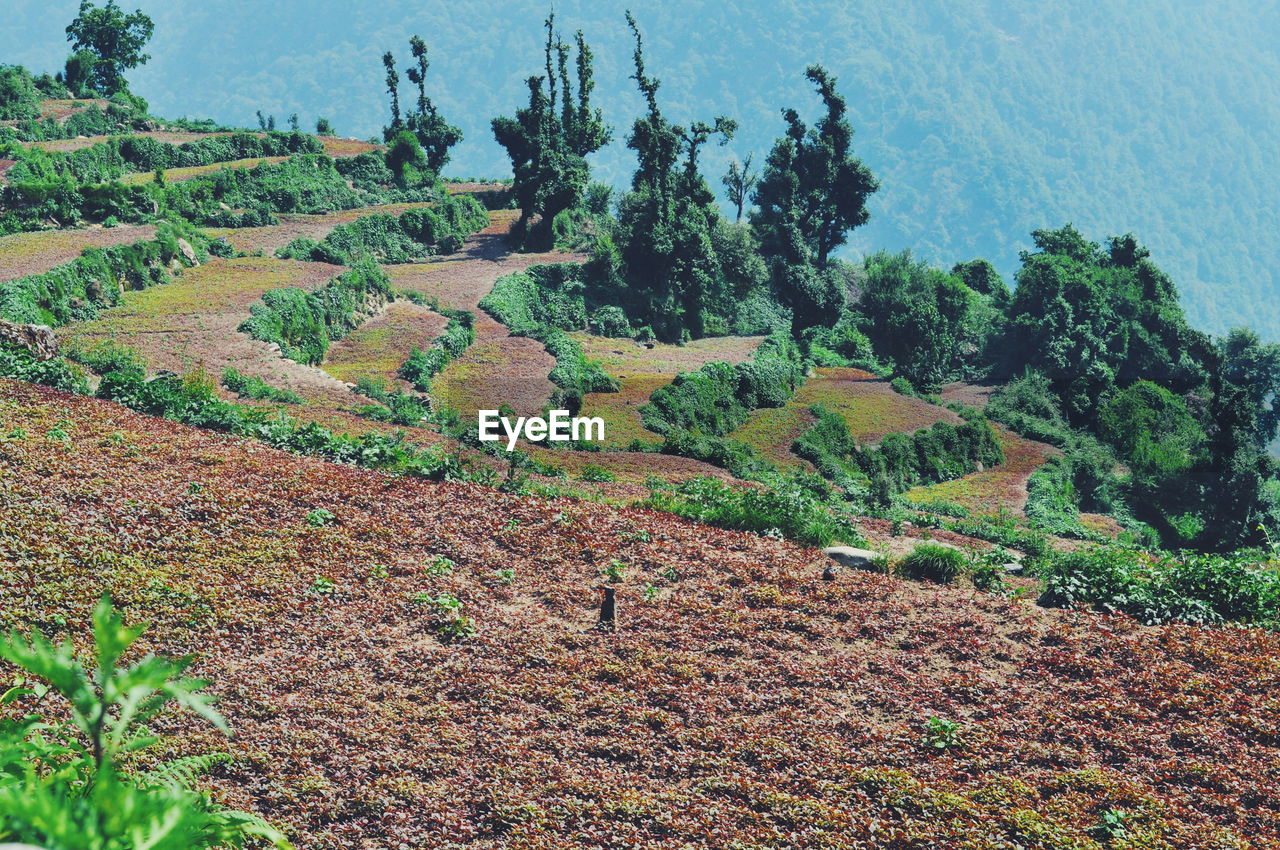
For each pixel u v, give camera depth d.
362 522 24.47
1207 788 15.95
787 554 26.02
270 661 18.22
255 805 14.42
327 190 99.56
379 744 16.08
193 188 84.69
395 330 68.00
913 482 63.53
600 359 74.00
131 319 52.91
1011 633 21.66
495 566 23.42
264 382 46.22
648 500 30.98
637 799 15.09
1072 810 15.11
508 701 17.62
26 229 64.19
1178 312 110.38
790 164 111.50
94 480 24.30
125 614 18.92
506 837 14.26
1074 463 70.06
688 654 19.72
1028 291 101.88
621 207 101.81
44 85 111.38
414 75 122.62
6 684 15.81
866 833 14.59
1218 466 70.25
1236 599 23.91
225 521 23.38
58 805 3.89
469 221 104.44
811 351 92.69
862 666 19.66
